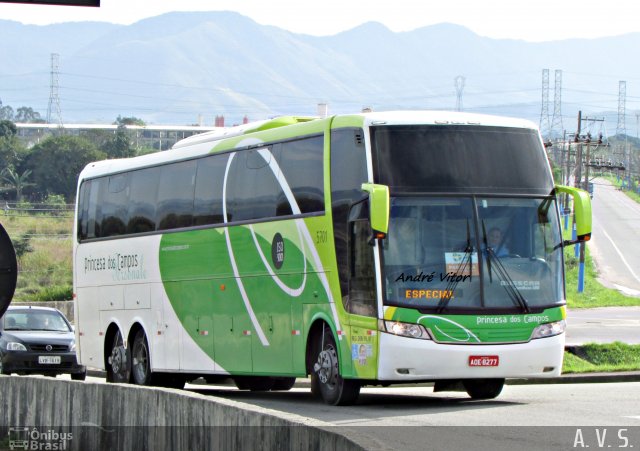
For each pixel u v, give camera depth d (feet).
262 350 70.90
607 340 123.13
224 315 75.15
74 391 51.67
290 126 69.15
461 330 59.57
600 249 375.86
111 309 90.79
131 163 89.10
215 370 76.38
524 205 62.18
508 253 61.21
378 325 59.41
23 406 55.47
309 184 66.18
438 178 61.21
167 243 82.33
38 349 106.73
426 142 61.67
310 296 65.67
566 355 92.99
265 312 70.49
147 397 45.39
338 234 62.95
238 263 73.46
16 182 438.40
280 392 85.51
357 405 65.10
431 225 60.44
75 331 97.19
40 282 252.01
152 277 84.38
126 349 88.48
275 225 69.41
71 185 446.60
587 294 255.09
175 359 81.35
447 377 59.47
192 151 80.33
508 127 63.41
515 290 60.75
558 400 65.57
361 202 61.05
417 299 59.52
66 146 449.89
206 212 77.61
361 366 60.80
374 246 59.67
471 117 63.26
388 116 62.13
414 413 59.06
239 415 37.86
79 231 96.58
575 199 62.80
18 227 311.27
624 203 587.68
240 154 74.23
